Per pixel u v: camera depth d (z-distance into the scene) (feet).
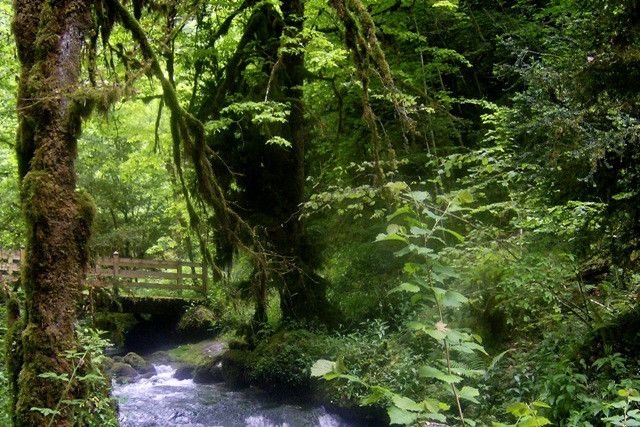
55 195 12.51
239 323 39.58
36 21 13.11
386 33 35.37
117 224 58.65
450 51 34.99
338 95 37.06
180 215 51.39
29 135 12.85
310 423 27.04
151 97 33.76
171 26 20.40
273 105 31.04
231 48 37.35
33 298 12.27
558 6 30.42
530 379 19.49
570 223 16.79
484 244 18.71
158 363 42.63
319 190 39.22
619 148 14.06
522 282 17.51
